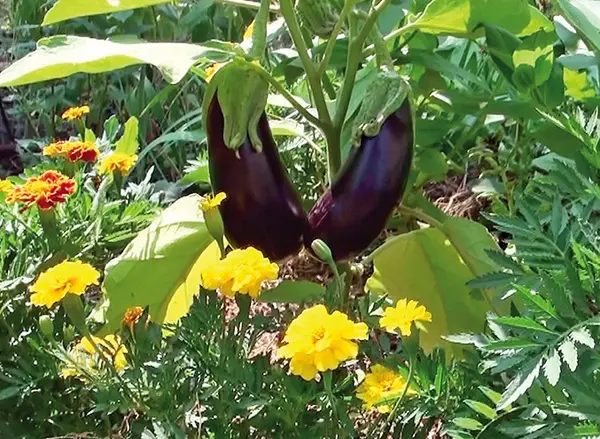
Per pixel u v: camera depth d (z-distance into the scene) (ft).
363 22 2.79
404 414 2.17
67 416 2.57
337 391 2.23
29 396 2.57
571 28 3.34
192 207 2.86
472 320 2.82
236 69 2.41
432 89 3.12
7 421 2.56
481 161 4.08
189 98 5.20
